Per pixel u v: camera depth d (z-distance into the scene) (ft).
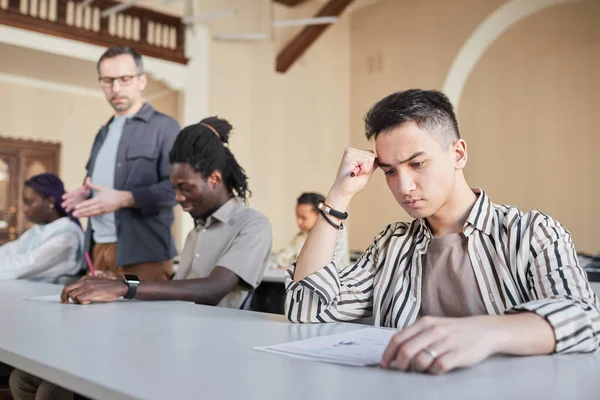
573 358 2.97
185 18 21.06
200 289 5.74
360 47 28.60
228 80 24.48
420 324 2.75
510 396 2.31
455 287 3.97
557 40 24.39
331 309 4.28
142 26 21.70
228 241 6.36
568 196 23.90
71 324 4.15
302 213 14.43
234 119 24.61
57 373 2.81
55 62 21.06
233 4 24.86
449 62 25.21
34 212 9.19
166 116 9.14
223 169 6.41
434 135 3.64
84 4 19.99
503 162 25.80
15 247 9.23
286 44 26.76
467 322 2.81
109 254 8.64
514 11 23.29
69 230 8.84
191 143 6.27
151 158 8.78
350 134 28.76
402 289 4.18
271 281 9.75
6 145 24.18
